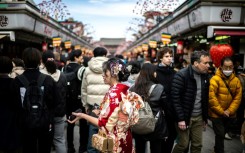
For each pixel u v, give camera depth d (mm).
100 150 2957
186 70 4293
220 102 5070
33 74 3602
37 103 3504
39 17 12016
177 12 11367
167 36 12977
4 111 3691
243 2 8102
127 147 3051
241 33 7824
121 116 2975
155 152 3990
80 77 5457
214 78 5086
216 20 8289
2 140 3670
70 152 5449
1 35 9008
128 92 3072
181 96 4281
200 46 11961
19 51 14023
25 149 3686
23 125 3520
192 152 4398
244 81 5938
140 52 26672
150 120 3668
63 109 4461
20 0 10586
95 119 3051
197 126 4355
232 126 6703
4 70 3689
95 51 4727
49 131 3770
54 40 15516
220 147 4898
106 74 3148
